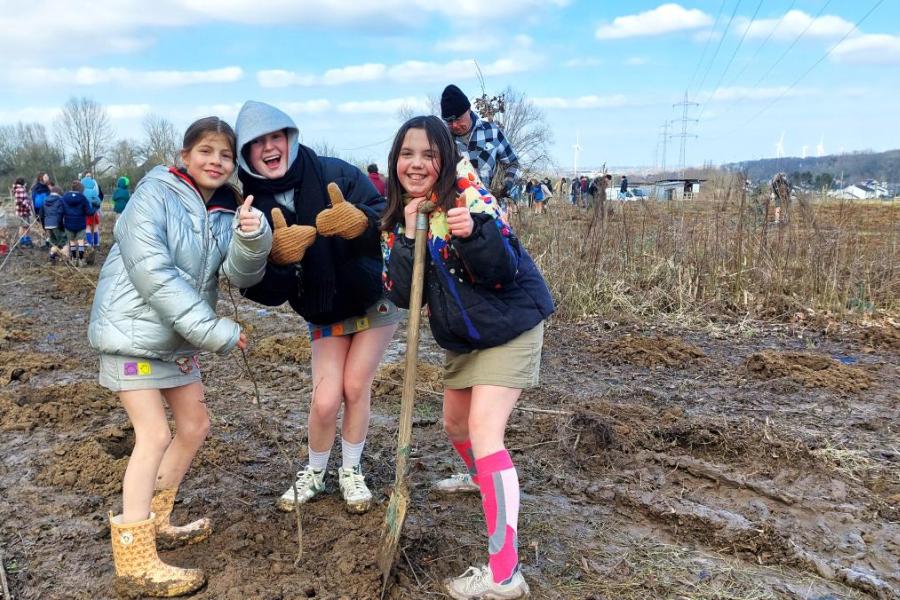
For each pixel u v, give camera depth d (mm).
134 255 2650
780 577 3088
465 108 4711
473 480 3621
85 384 5676
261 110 2996
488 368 2781
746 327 7754
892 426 4781
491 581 2770
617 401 5340
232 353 6805
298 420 5012
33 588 2951
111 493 3848
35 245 16578
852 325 7746
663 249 9219
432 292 2818
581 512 3660
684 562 3178
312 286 3164
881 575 3092
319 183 3199
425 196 2775
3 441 4629
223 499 3746
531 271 2855
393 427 4828
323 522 3434
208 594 2826
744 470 4168
